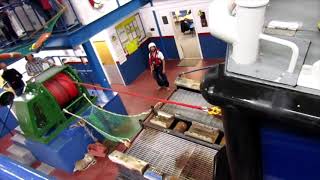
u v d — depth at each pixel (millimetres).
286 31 1385
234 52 1228
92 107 7504
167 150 4656
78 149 7129
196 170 4164
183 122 5105
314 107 988
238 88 1132
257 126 1179
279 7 1649
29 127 6566
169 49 11805
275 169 1287
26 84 6527
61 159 6762
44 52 11391
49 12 6949
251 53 1173
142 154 4773
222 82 1190
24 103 6172
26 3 6871
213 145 4402
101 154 7152
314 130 1003
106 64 10961
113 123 7863
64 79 6988
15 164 1050
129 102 9750
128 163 4512
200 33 10523
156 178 4211
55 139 6879
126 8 8883
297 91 1056
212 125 4812
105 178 6652
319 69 1044
